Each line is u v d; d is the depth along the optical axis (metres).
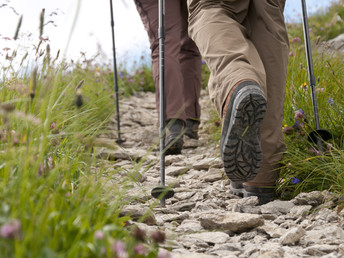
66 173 1.77
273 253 1.61
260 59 2.23
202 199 2.61
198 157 3.72
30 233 0.99
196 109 4.26
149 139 4.54
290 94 3.34
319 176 2.49
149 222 2.04
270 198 2.48
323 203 2.22
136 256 1.30
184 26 3.99
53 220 1.25
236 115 1.99
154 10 3.61
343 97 3.07
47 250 1.01
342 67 3.92
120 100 6.95
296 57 4.51
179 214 2.29
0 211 1.10
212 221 2.00
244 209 2.28
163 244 1.70
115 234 1.52
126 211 2.01
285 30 2.37
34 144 1.61
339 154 2.46
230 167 2.15
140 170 3.38
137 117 5.89
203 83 7.96
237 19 2.33
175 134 3.63
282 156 2.47
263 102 1.96
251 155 2.10
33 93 1.52
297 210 2.17
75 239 1.18
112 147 1.69
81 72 5.80
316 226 1.95
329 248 1.65
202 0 2.37
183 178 3.24
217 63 2.15
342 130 2.71
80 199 1.54
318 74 3.81
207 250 1.77
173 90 3.63
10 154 1.41
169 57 3.63
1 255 1.00
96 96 5.38
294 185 2.48
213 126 4.21
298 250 1.68
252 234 1.92
